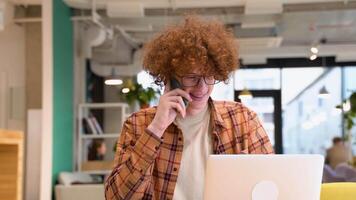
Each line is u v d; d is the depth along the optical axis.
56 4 5.76
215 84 1.43
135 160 1.31
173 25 1.58
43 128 5.37
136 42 8.28
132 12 6.09
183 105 1.35
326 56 9.35
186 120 1.47
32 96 6.43
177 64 1.36
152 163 1.33
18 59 6.46
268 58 9.52
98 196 5.52
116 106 7.15
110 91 8.39
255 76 9.68
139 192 1.33
